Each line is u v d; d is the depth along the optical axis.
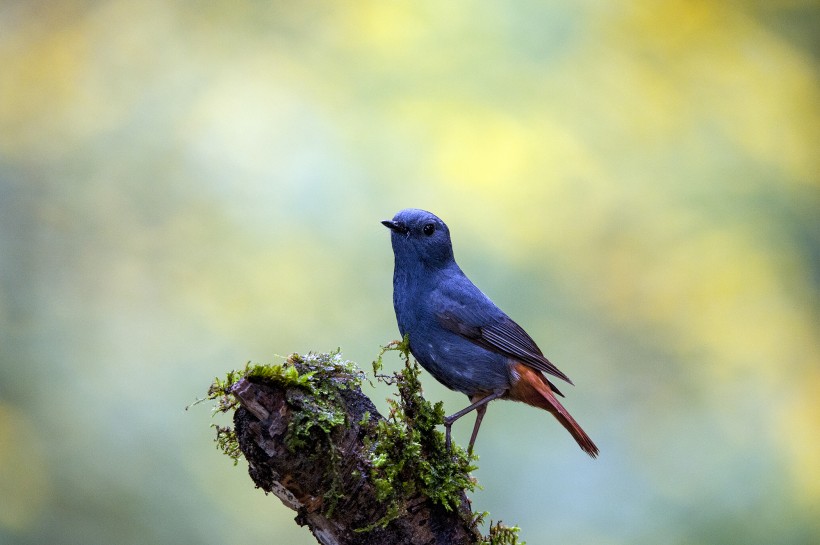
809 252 14.54
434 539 6.59
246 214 14.27
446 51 14.83
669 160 14.80
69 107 15.38
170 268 14.16
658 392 13.89
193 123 15.05
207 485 12.57
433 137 14.38
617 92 14.95
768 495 13.20
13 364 13.13
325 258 13.79
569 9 15.06
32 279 13.96
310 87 15.04
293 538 12.50
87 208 14.53
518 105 14.59
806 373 14.16
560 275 13.91
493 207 13.95
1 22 15.91
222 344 13.53
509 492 12.23
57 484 12.29
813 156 15.27
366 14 15.28
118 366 13.35
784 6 16.00
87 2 16.09
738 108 15.27
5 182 14.55
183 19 15.84
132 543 12.12
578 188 14.46
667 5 15.54
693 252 14.41
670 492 12.98
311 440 6.29
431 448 6.75
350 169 14.20
